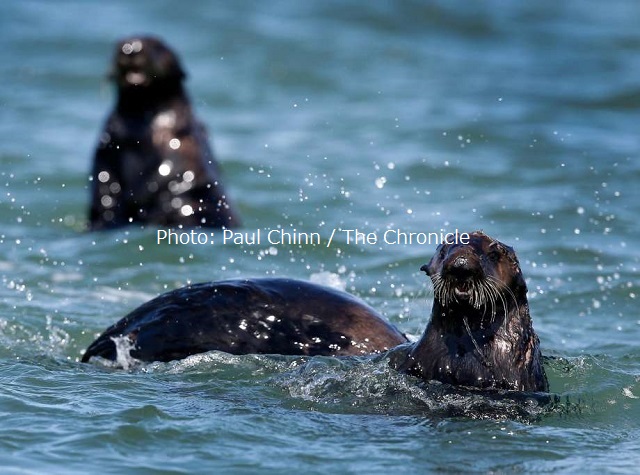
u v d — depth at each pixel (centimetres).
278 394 2152
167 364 2294
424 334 2183
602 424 2069
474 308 2086
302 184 4216
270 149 4784
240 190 4141
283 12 7538
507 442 1941
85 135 4997
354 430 1975
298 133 5119
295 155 4681
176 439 1905
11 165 4428
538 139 4966
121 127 3909
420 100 5788
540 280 3170
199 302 2388
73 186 4241
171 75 3916
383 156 4656
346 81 6206
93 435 1905
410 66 6581
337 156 4669
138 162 3888
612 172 4403
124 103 3931
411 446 1911
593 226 3709
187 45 6712
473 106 5634
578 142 4906
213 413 2030
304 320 2372
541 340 2667
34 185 4206
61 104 5544
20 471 1755
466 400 2084
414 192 4128
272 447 1888
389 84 6156
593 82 6125
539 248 3456
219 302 2381
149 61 3862
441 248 2097
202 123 4041
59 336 2609
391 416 2042
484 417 2039
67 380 2209
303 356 2312
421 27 7444
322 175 4353
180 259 3341
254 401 2112
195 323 2352
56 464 1792
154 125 3909
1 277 3092
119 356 2339
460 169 4434
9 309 2778
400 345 2264
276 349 2338
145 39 3906
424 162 4544
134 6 7481
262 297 2395
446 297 2069
